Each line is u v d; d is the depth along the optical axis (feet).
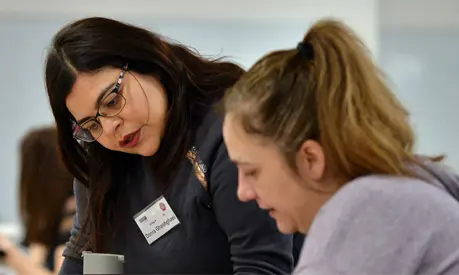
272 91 4.69
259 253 5.81
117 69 6.15
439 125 19.12
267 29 18.22
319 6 18.10
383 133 4.66
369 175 4.66
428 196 4.54
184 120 6.33
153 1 17.99
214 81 6.57
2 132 18.43
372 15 18.08
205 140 6.21
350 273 4.27
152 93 6.30
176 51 6.61
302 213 4.99
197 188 6.20
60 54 6.19
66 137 6.90
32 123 18.49
